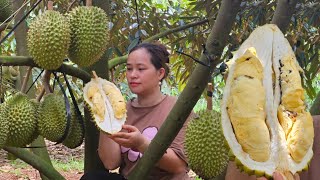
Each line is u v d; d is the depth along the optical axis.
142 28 3.50
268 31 1.42
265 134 1.33
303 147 1.41
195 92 1.53
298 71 1.46
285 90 1.44
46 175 2.31
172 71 4.31
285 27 1.76
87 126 2.28
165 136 1.64
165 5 4.53
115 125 1.90
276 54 1.43
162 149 1.67
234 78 1.36
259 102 1.35
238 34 2.93
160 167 2.05
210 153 1.67
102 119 1.89
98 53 1.99
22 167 6.33
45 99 2.04
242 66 1.38
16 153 2.23
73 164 6.64
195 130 1.69
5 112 1.93
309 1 2.84
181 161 2.04
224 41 1.45
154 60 2.13
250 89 1.34
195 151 1.69
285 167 1.38
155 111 2.16
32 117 1.99
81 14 1.94
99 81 1.98
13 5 2.64
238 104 1.33
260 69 1.39
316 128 1.69
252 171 1.33
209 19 2.85
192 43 3.51
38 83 3.57
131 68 2.15
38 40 1.86
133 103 2.23
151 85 2.15
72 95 2.04
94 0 2.23
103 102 1.92
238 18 2.85
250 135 1.33
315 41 3.01
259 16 2.90
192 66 3.68
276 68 1.44
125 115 1.93
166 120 1.62
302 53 2.90
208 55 1.46
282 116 1.44
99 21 1.96
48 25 1.86
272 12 3.03
